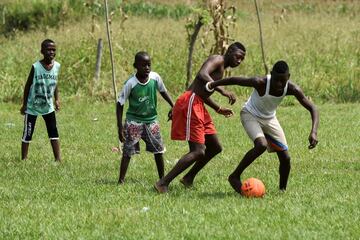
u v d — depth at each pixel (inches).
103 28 2388.0
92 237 659.4
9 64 1994.3
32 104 1075.3
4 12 2972.4
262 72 1931.6
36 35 2519.7
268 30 2427.4
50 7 2925.7
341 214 732.7
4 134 1338.6
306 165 1029.8
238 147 1187.9
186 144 1227.9
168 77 1873.8
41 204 787.4
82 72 1843.0
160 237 654.5
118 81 1812.3
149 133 903.1
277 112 1600.6
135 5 3137.3
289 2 3420.3
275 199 802.2
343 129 1357.0
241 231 671.8
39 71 1065.5
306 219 711.7
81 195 830.5
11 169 1006.4
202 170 991.0
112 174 971.3
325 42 2201.0
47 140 1283.2
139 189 864.3
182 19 2913.4
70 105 1695.4
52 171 989.8
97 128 1397.6
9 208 770.8
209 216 726.5
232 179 836.6
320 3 3346.5
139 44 2060.8
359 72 1876.2
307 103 810.8
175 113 851.4
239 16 2920.8
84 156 1116.5
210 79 836.6
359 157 1090.7
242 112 834.8
